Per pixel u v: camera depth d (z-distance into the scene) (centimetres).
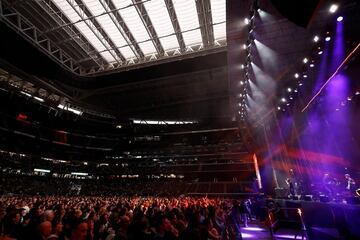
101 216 597
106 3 2398
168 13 2553
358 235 474
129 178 4903
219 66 3531
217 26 2700
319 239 621
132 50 3091
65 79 3688
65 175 4600
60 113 4616
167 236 404
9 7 2388
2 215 611
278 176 2148
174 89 4488
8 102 3781
